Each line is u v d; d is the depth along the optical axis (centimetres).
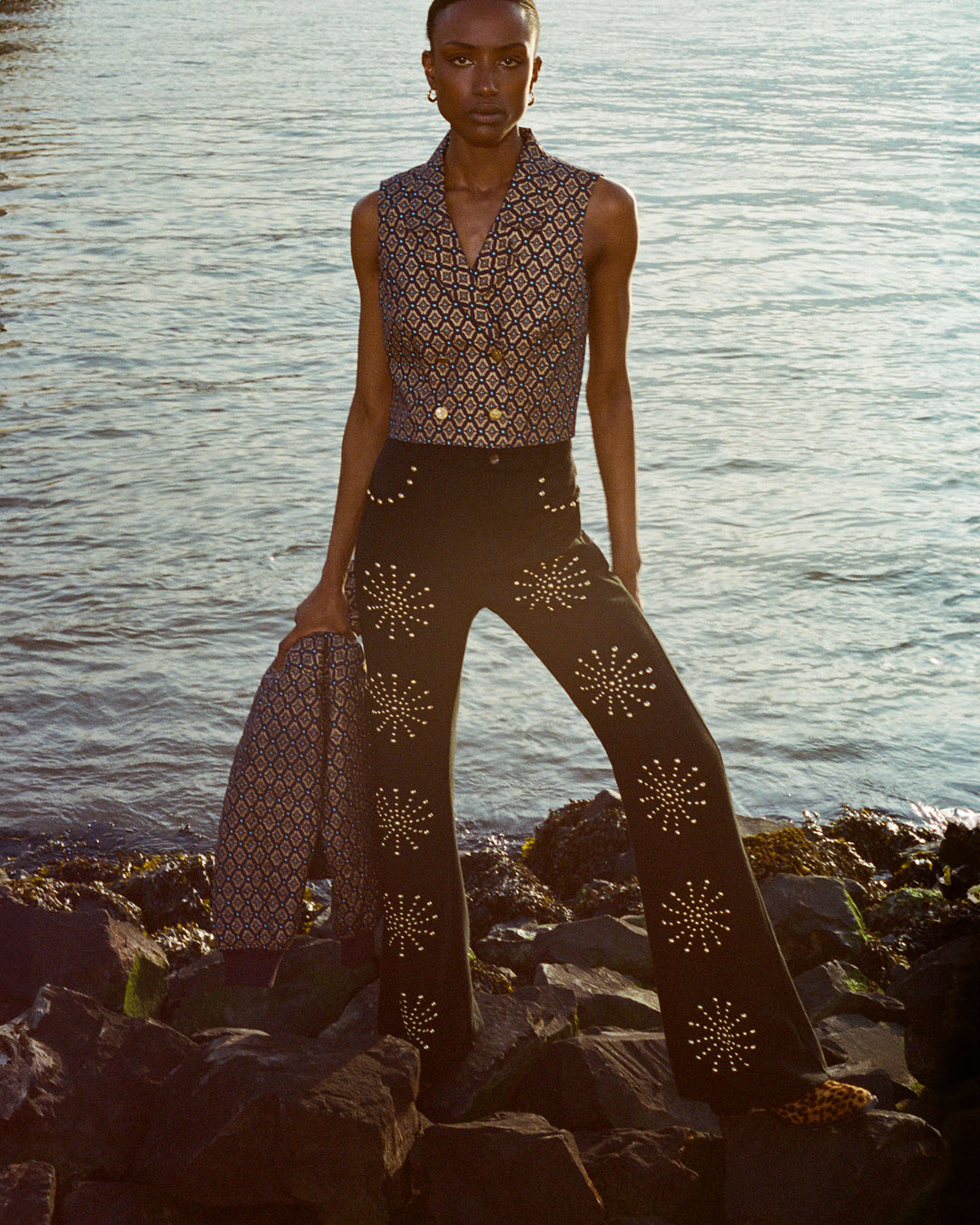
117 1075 256
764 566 679
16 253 1489
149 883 392
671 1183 246
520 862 422
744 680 563
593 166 2203
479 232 239
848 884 376
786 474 830
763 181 2088
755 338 1187
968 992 277
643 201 1911
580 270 240
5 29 4388
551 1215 241
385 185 245
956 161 2294
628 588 271
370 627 260
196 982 305
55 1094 249
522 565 249
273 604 634
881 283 1418
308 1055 254
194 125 2547
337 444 889
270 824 268
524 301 239
